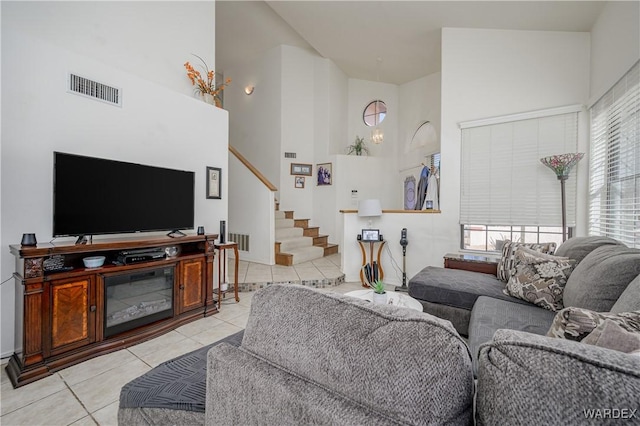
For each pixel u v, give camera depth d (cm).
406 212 398
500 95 354
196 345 228
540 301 198
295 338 65
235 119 702
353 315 61
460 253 356
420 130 641
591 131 302
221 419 72
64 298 193
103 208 225
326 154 626
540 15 312
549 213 322
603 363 40
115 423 146
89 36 266
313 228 617
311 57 642
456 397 49
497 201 349
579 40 319
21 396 164
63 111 224
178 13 338
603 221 278
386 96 681
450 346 50
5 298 198
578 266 186
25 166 206
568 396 40
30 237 186
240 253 523
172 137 304
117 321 226
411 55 518
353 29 445
